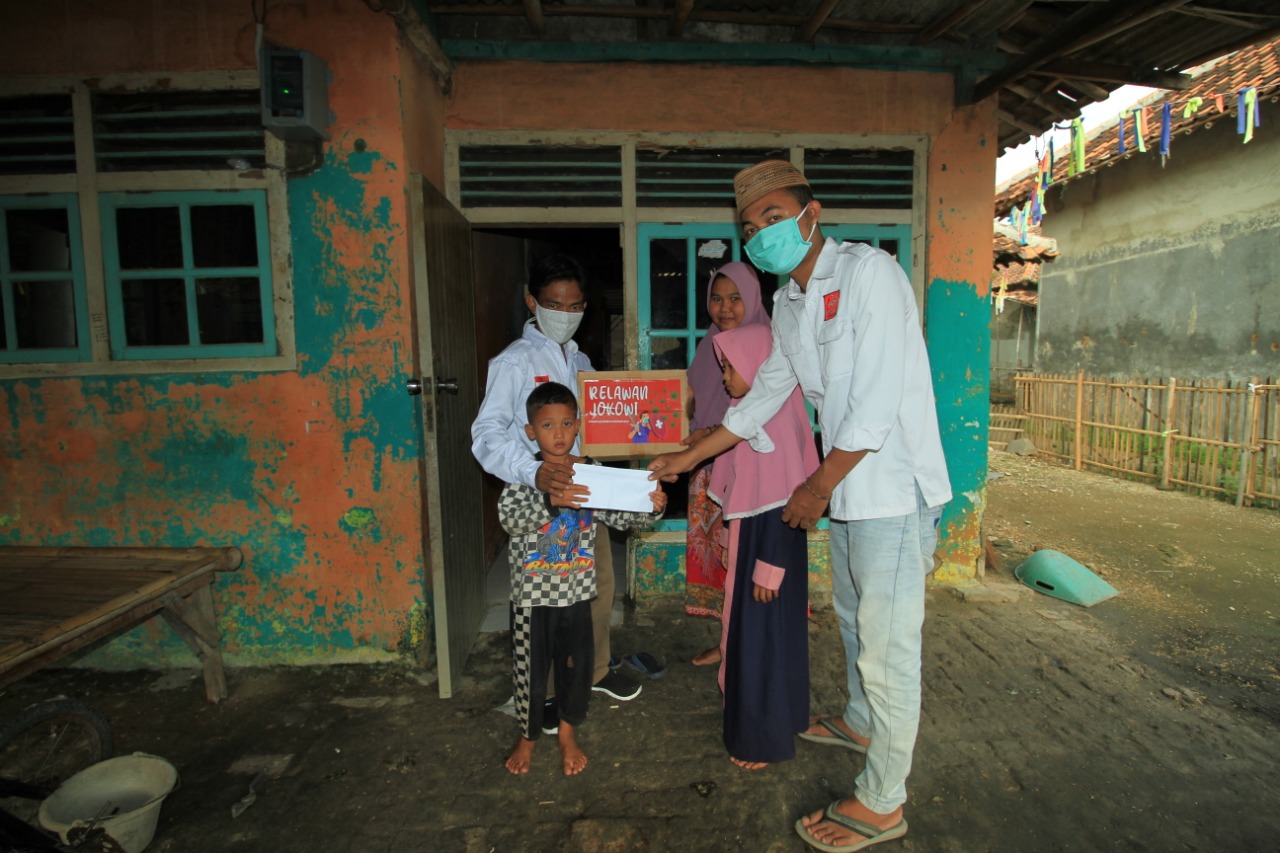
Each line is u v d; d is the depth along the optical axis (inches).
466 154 137.0
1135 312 326.3
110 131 113.7
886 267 69.4
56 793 75.7
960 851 75.3
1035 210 193.6
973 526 150.1
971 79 140.2
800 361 76.5
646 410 86.3
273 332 113.6
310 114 103.5
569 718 87.6
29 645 76.1
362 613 117.4
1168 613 140.2
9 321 114.2
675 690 110.3
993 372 487.2
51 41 109.1
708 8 130.0
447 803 83.8
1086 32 106.1
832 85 139.6
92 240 111.5
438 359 106.3
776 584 82.4
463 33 134.5
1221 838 77.2
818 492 69.9
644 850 76.0
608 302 283.7
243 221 121.1
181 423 114.0
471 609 126.0
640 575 144.7
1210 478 254.4
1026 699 106.5
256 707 105.9
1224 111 250.2
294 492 115.3
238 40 108.9
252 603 117.3
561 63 135.1
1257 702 106.0
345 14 108.0
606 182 139.1
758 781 87.4
